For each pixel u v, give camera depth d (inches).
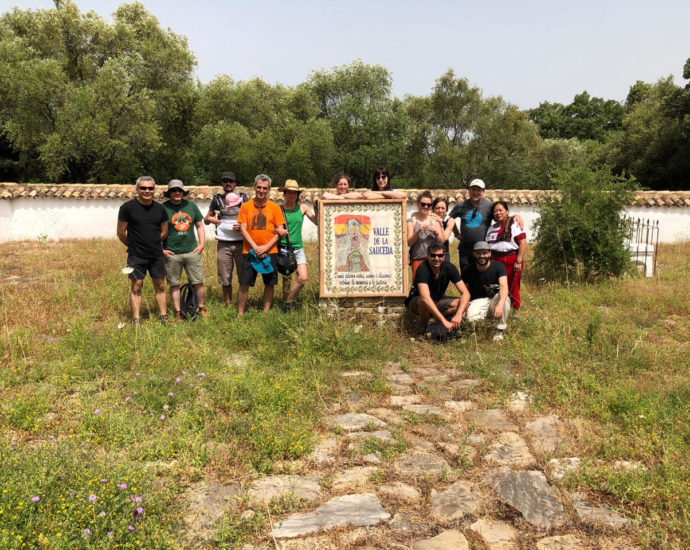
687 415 169.8
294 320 262.5
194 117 1390.3
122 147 1122.7
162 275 275.4
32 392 186.2
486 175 1441.9
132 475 130.0
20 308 297.4
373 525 123.3
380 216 286.0
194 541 116.2
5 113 1132.5
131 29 1274.6
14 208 712.4
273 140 1327.5
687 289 355.6
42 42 1225.4
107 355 217.5
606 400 184.1
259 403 180.9
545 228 419.2
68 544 104.6
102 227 736.3
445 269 263.3
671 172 1344.7
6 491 115.0
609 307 326.3
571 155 1448.1
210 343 245.9
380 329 273.1
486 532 122.3
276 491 136.3
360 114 1480.1
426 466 148.9
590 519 126.3
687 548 114.4
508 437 165.5
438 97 1472.7
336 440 163.0
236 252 309.6
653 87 1509.6
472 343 253.4
